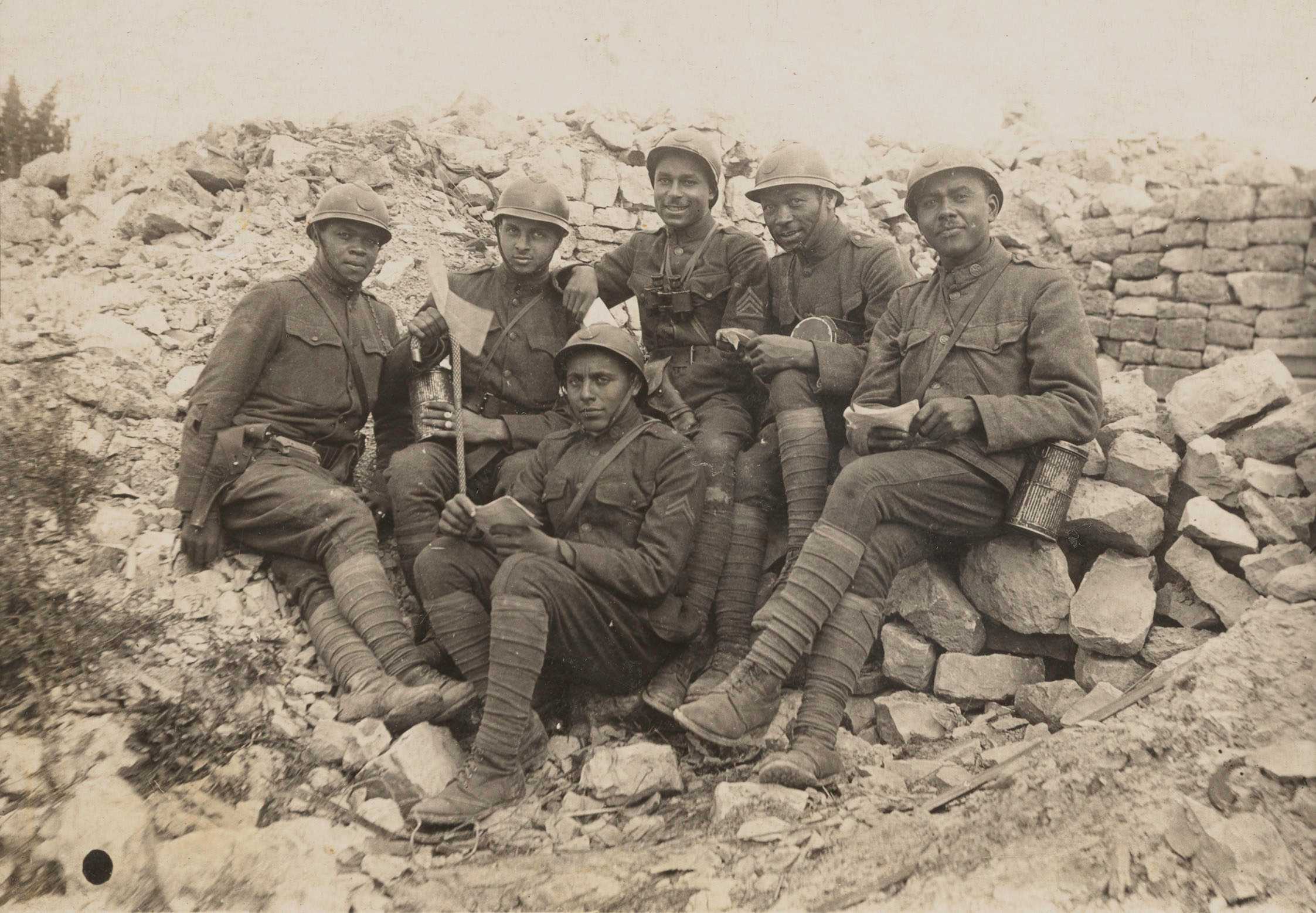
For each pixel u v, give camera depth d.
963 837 2.33
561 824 2.72
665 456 3.16
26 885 2.41
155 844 2.49
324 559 3.20
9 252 4.71
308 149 5.23
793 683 3.39
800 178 3.59
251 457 3.29
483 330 3.21
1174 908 1.98
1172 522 3.30
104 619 3.04
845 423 3.31
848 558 2.92
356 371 3.54
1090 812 2.28
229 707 2.93
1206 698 2.46
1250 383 3.34
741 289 3.79
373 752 2.83
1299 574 2.71
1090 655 3.13
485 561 3.12
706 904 2.26
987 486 3.06
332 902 2.35
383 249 4.95
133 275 4.52
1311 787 2.15
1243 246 4.61
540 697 3.29
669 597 3.18
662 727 3.23
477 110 6.07
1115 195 5.40
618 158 6.06
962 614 3.28
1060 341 3.06
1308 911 1.93
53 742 2.71
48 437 3.55
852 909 2.15
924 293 3.35
